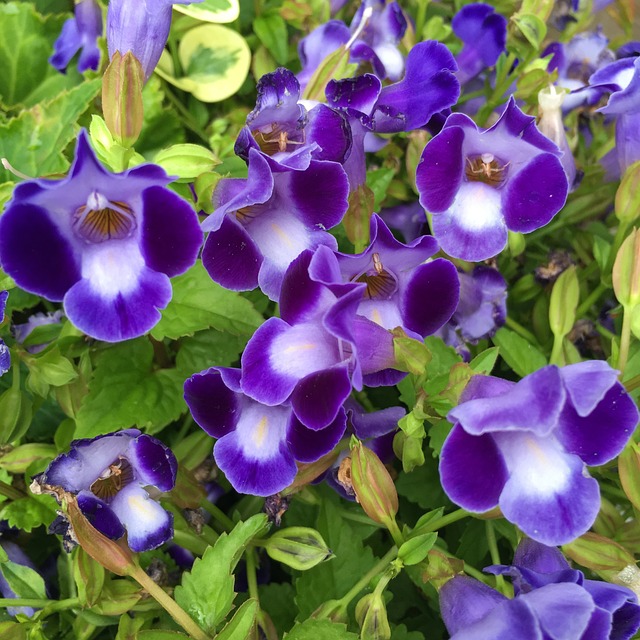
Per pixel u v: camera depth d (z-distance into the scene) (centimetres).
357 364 10
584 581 11
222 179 13
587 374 10
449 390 11
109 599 12
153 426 15
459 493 11
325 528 14
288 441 12
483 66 19
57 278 11
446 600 12
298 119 13
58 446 15
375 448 14
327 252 11
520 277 19
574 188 17
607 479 15
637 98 15
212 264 12
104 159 13
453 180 14
